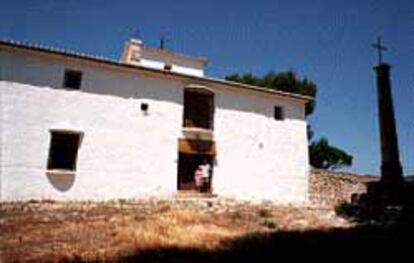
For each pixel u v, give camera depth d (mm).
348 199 25625
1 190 17609
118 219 14992
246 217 16766
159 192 20625
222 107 23219
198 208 18359
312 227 15016
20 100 18578
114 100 20516
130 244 11148
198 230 13102
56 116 19156
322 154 41000
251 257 9898
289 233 13172
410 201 13648
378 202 14789
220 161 22484
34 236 12141
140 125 20844
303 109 25656
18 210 16000
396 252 9617
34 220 14484
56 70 19516
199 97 23109
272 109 24625
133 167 20297
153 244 11023
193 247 10867
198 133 22203
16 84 18609
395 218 12703
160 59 29109
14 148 18125
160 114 21438
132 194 20047
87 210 16609
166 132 21391
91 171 19438
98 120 20000
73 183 19000
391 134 16062
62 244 11172
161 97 21656
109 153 19938
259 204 21266
